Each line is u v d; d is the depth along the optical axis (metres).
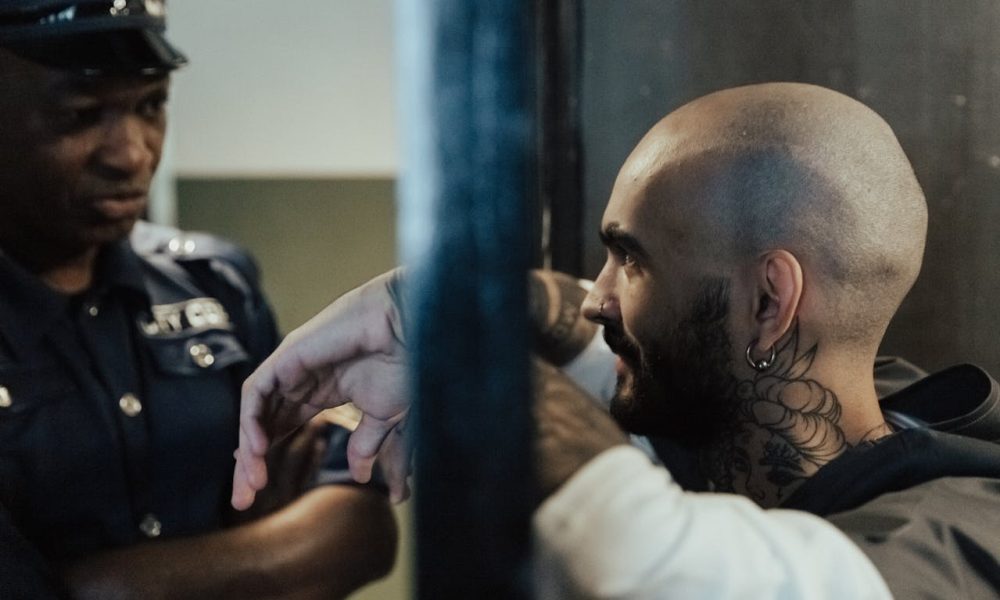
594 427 0.70
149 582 1.49
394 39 0.48
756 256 0.92
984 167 1.18
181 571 1.51
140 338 1.65
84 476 1.54
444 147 0.48
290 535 1.58
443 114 0.48
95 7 1.47
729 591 0.66
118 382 1.59
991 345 1.20
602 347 1.02
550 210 1.16
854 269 0.92
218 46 2.57
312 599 1.59
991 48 1.17
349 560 1.62
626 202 0.96
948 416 1.03
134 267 1.66
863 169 0.92
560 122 1.15
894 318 1.19
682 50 1.16
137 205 1.57
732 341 0.93
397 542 1.69
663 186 0.94
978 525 0.86
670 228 0.94
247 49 2.58
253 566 1.55
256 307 1.80
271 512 1.64
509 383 0.50
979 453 0.92
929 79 1.17
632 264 0.96
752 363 0.93
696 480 1.05
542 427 0.68
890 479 0.91
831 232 0.91
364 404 0.93
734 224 0.92
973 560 0.83
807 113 0.93
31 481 1.50
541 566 0.54
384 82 2.63
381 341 0.89
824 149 0.92
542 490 0.63
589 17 1.15
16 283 1.55
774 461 0.94
